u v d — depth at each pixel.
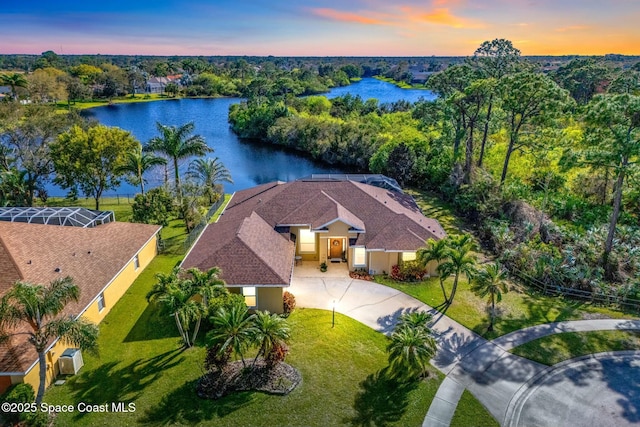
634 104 29.69
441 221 44.88
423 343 20.09
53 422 18.31
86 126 59.75
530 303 28.72
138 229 33.84
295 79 181.12
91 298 24.33
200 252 29.20
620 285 30.39
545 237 37.16
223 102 162.62
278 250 29.98
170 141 44.50
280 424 18.48
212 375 20.89
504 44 57.59
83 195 56.41
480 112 55.88
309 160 84.06
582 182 47.19
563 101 45.22
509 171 54.12
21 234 25.83
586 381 21.20
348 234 32.19
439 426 18.48
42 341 17.66
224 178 53.50
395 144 64.00
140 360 22.38
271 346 20.31
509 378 21.38
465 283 31.19
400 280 31.16
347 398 19.95
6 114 52.28
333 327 25.23
